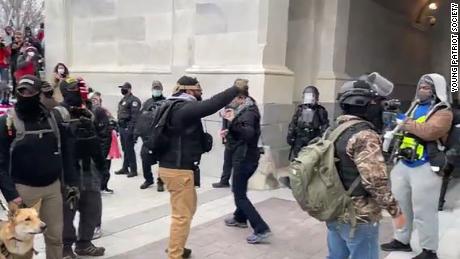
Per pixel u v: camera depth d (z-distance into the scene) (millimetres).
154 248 5129
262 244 5309
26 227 3383
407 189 4910
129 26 11039
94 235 5379
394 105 5348
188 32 9969
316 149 3031
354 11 10555
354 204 2951
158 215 6398
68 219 4586
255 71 8383
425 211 4711
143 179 8789
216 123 8844
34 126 3752
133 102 8867
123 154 9508
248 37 8672
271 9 8516
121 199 7270
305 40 9938
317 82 9836
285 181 8172
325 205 2967
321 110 7355
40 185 3807
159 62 10547
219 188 8055
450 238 5602
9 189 3594
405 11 13336
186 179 4258
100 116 6449
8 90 11680
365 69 11242
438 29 15469
